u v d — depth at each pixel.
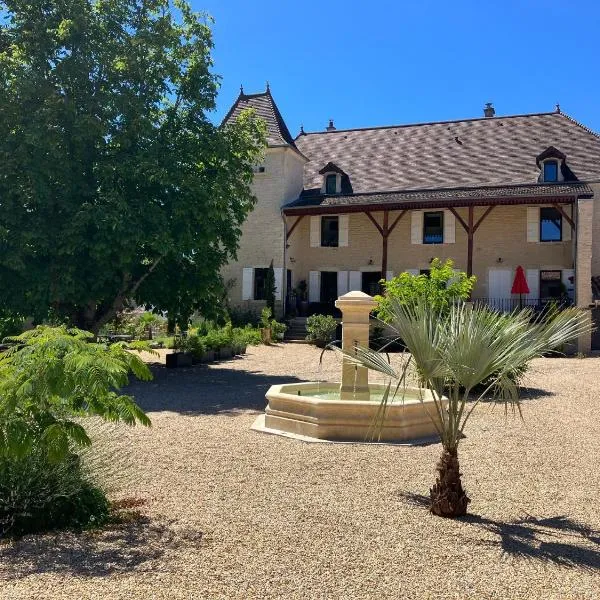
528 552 4.41
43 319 14.89
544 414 10.55
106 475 5.38
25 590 3.66
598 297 24.25
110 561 4.13
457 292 12.74
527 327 4.99
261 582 3.82
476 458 7.34
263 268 29.48
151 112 16.28
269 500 5.54
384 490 5.91
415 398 9.38
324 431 8.18
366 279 29.94
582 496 5.87
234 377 15.72
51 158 14.06
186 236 14.91
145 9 16.20
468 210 27.97
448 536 4.71
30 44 14.59
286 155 29.39
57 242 14.04
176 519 5.01
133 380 14.83
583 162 27.16
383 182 29.70
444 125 33.00
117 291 16.31
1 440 4.32
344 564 4.13
